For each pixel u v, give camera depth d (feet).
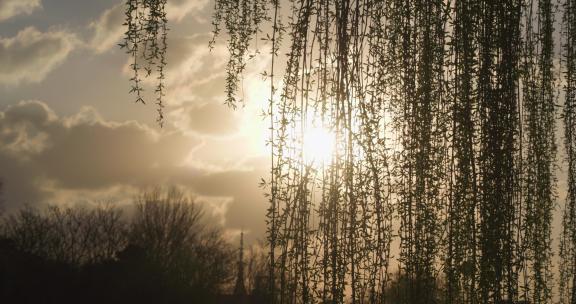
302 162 9.87
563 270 13.17
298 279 9.65
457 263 10.24
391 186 10.68
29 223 59.06
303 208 9.75
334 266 9.59
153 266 60.75
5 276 55.62
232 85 11.88
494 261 9.96
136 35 10.56
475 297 10.09
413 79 10.94
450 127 10.45
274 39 10.39
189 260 62.08
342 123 9.74
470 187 10.16
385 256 10.18
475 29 10.32
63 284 57.36
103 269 59.57
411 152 10.76
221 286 61.11
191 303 59.52
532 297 11.87
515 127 10.52
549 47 12.51
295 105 10.08
